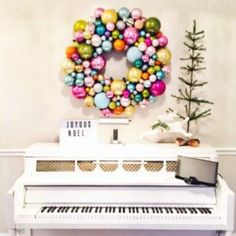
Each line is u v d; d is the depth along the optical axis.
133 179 2.00
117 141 2.36
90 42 2.32
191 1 2.39
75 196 2.00
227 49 2.44
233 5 2.40
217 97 2.48
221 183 1.96
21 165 2.54
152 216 1.87
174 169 2.08
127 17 2.30
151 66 2.37
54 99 2.48
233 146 2.53
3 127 2.51
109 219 1.87
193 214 1.87
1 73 2.45
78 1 2.39
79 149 2.15
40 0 2.39
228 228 1.85
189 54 2.44
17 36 2.42
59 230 2.38
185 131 2.29
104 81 2.39
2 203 2.57
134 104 2.44
